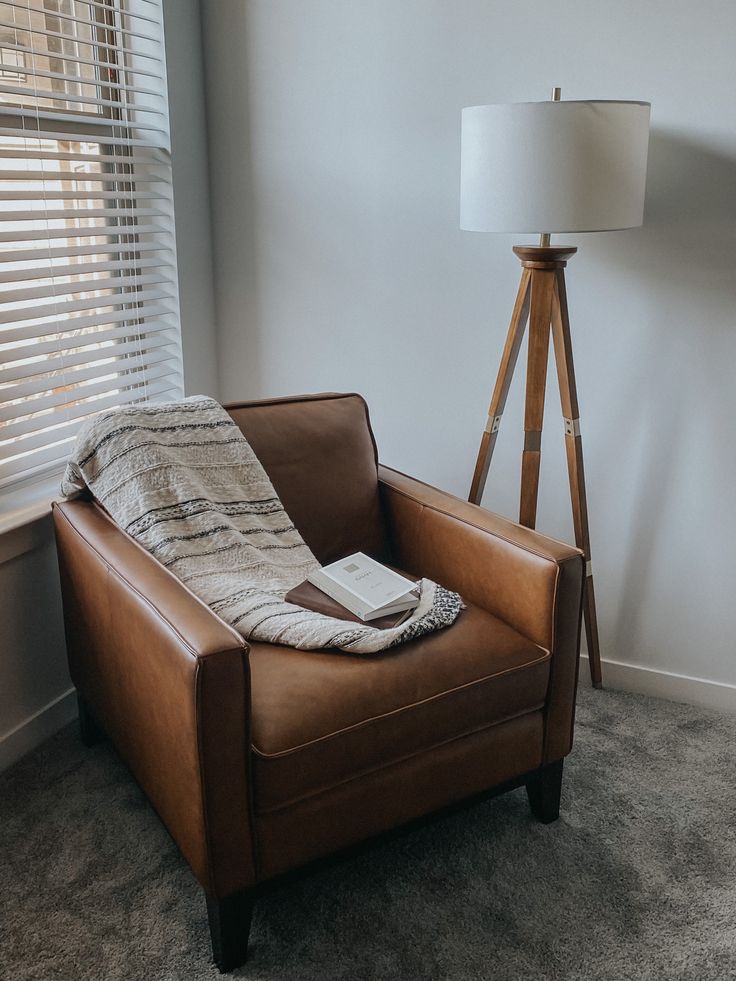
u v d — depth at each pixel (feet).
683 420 7.16
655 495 7.42
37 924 5.17
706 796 6.40
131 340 8.09
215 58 7.98
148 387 8.12
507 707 5.50
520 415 7.73
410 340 8.01
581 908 5.36
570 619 5.64
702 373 7.01
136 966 4.91
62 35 6.35
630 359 7.22
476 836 5.98
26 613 6.63
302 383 8.59
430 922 5.25
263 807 4.65
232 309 8.64
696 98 6.53
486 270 7.54
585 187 5.77
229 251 8.48
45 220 6.70
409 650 5.35
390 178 7.68
